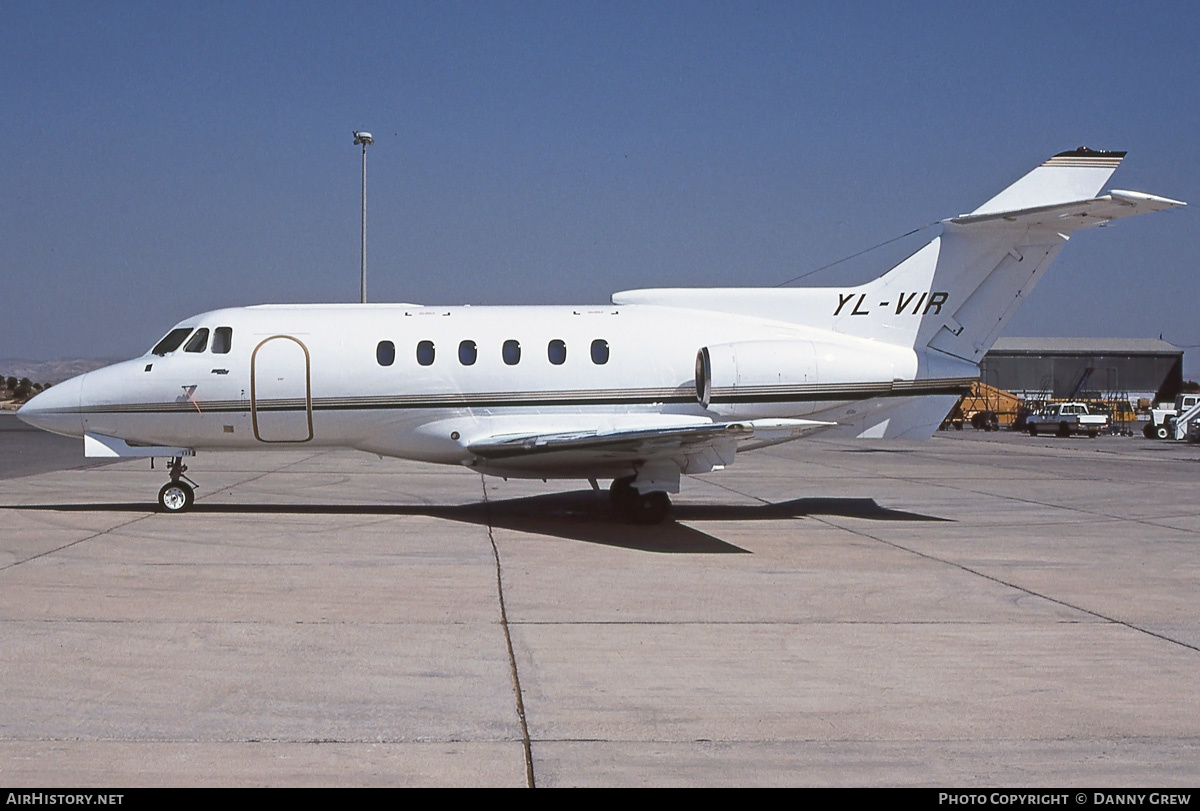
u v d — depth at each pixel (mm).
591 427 16688
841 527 16188
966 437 54438
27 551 12922
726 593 10883
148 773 5789
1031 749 6375
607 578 11617
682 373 16797
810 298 17406
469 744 6320
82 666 7855
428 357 16516
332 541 14008
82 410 16438
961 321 17406
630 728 6648
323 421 16625
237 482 22906
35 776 5730
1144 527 16594
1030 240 17203
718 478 25547
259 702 7062
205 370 16406
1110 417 62438
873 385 16844
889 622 9664
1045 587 11469
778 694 7410
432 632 9047
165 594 10438
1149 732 6699
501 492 20875
